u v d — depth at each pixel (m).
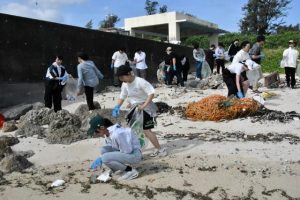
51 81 11.27
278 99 12.98
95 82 10.86
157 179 6.05
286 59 15.33
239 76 10.80
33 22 14.02
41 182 6.22
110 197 5.53
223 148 7.57
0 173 6.59
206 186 5.71
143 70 18.77
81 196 5.61
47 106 11.41
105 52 18.14
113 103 13.72
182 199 5.36
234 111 10.00
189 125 9.77
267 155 7.04
